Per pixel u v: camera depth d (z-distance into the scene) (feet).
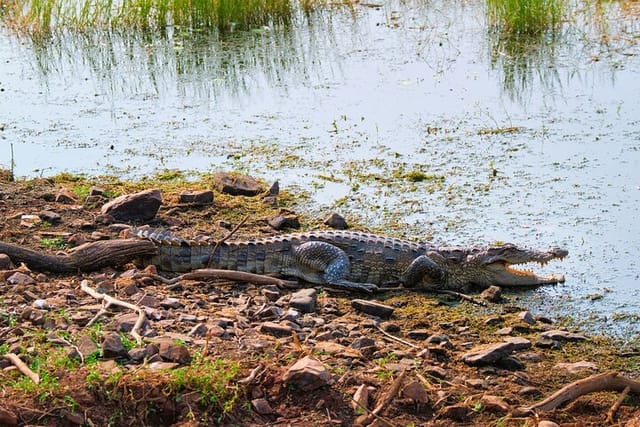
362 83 96.07
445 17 119.96
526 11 111.24
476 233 63.87
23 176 72.84
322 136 82.07
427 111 87.66
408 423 38.96
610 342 50.26
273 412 38.47
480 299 55.93
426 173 74.02
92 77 99.76
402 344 47.88
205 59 105.19
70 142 80.84
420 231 64.54
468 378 44.32
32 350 40.96
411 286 58.18
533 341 49.62
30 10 116.16
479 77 97.09
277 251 57.98
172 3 116.98
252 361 41.24
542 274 59.21
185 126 85.05
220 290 53.88
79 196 67.10
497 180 72.28
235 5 116.67
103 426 36.58
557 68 99.14
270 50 107.96
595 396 42.83
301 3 123.54
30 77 99.60
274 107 89.71
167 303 49.34
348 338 47.65
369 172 74.38
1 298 47.80
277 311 50.26
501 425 39.58
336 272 57.11
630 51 103.60
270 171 74.79
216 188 70.44
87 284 51.29
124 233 58.13
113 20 117.50
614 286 56.95
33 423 36.01
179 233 62.13
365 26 116.98
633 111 85.97
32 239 58.70
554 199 68.80
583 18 114.62
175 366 40.29
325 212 67.46
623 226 64.28
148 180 72.59
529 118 85.10
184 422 37.14
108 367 39.65
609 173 72.84
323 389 39.37
